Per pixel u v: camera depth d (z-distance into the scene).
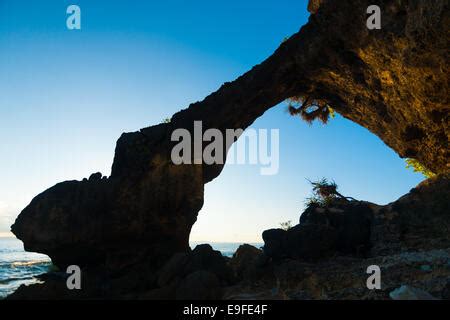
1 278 21.88
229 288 12.80
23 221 16.14
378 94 19.72
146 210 16.92
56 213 16.12
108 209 16.34
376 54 17.62
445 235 14.66
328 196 20.05
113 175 17.36
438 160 19.45
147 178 17.00
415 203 16.28
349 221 16.95
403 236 15.49
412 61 15.79
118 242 16.52
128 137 17.72
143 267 16.70
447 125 17.72
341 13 17.38
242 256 17.83
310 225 15.91
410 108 18.58
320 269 12.94
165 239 17.64
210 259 13.95
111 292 13.88
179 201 17.83
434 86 16.20
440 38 14.01
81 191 16.66
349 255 15.71
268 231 16.30
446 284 9.43
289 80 20.91
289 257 15.23
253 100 20.00
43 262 38.84
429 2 13.38
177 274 13.39
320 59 19.59
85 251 16.48
